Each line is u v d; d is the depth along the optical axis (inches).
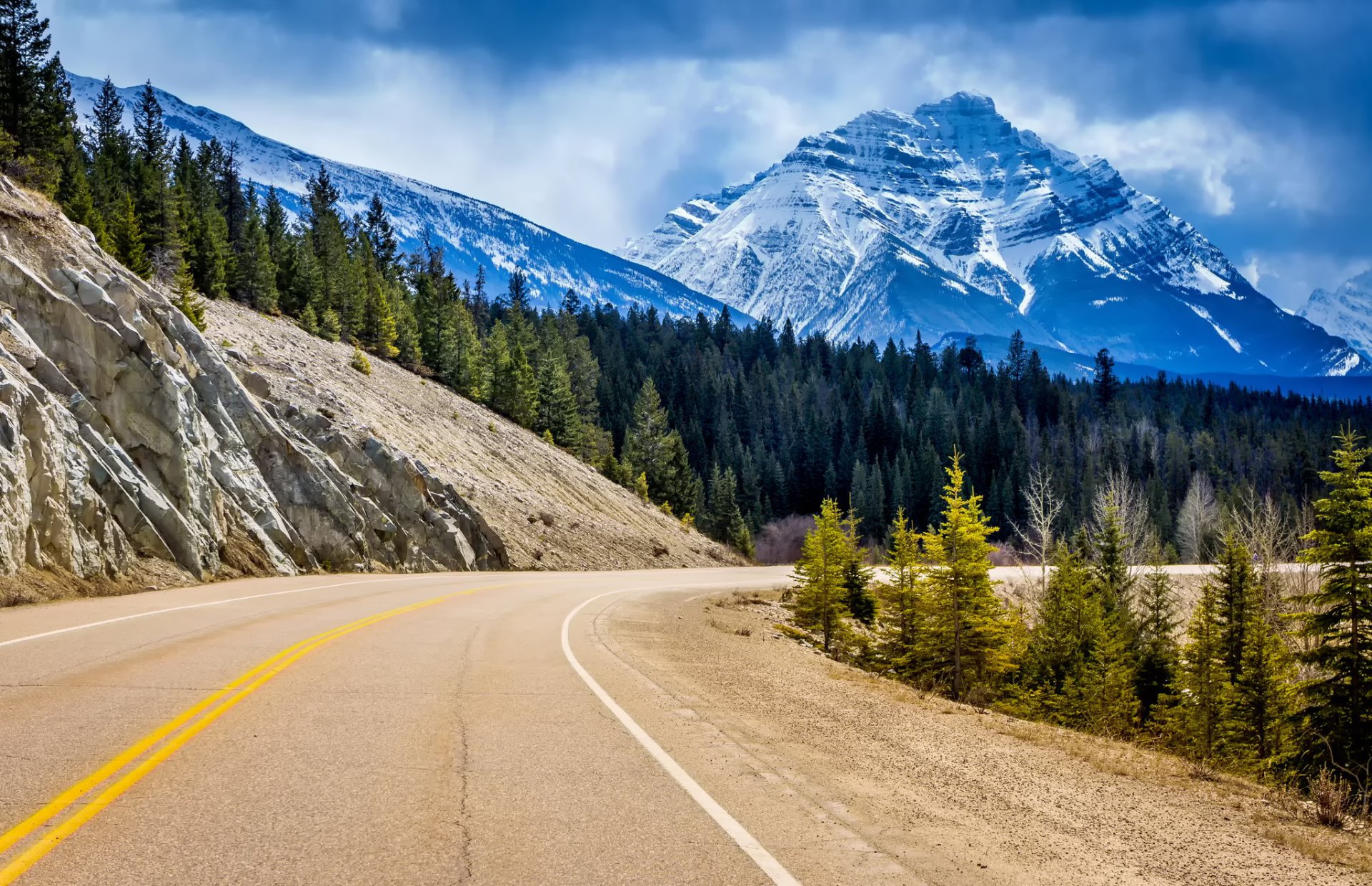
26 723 287.9
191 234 2709.2
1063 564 1326.3
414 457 1779.0
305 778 240.1
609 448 3821.4
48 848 182.1
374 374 2465.6
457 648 518.6
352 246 4382.4
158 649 455.5
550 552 1831.9
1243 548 1061.8
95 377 924.6
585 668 470.9
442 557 1439.5
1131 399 7500.0
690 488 4030.5
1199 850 229.0
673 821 217.9
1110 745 418.0
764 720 364.5
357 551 1246.3
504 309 6550.2
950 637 1080.2
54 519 735.7
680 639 691.4
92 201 2329.0
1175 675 1173.1
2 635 480.1
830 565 1217.4
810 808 234.8
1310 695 759.7
